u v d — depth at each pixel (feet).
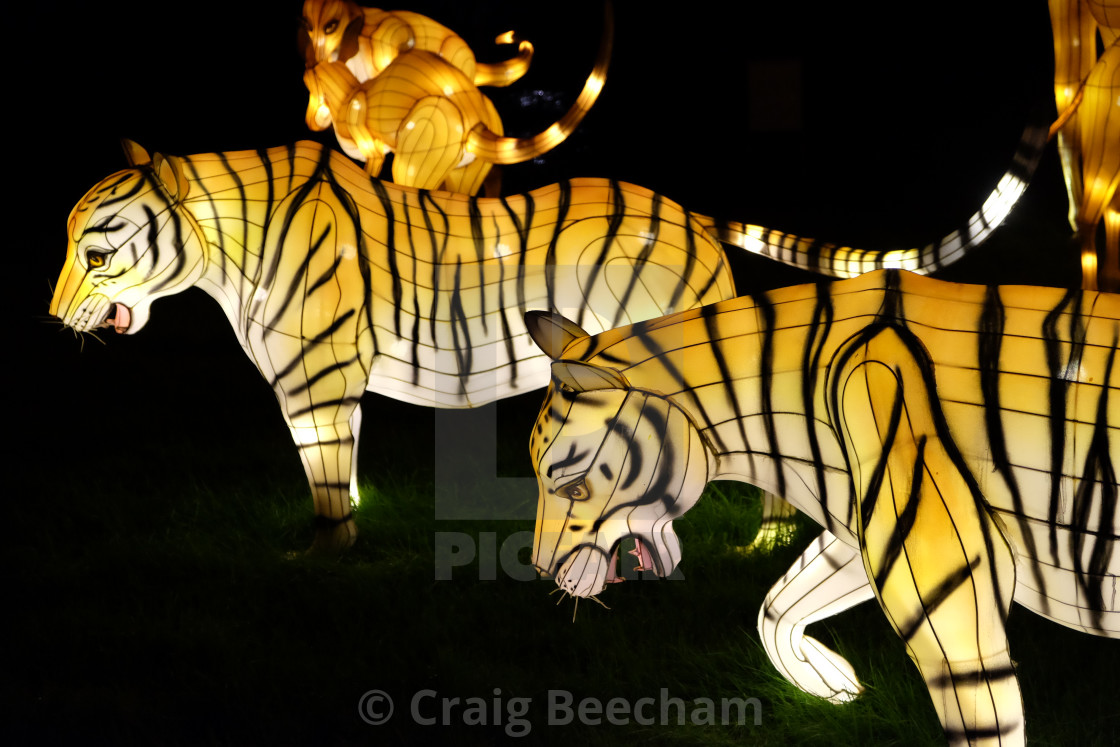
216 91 63.57
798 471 10.21
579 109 23.80
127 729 13.73
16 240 53.57
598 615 16.12
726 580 17.16
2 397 31.14
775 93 61.00
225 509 21.24
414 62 24.43
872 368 9.58
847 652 14.37
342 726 13.75
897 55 61.67
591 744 13.04
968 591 9.12
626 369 10.40
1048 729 12.46
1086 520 9.11
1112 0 21.95
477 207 18.08
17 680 15.12
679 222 17.62
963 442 9.37
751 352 10.26
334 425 18.17
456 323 17.80
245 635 16.21
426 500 21.43
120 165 63.10
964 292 9.90
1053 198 49.19
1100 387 9.12
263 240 17.62
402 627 16.25
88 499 22.00
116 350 36.40
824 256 16.29
